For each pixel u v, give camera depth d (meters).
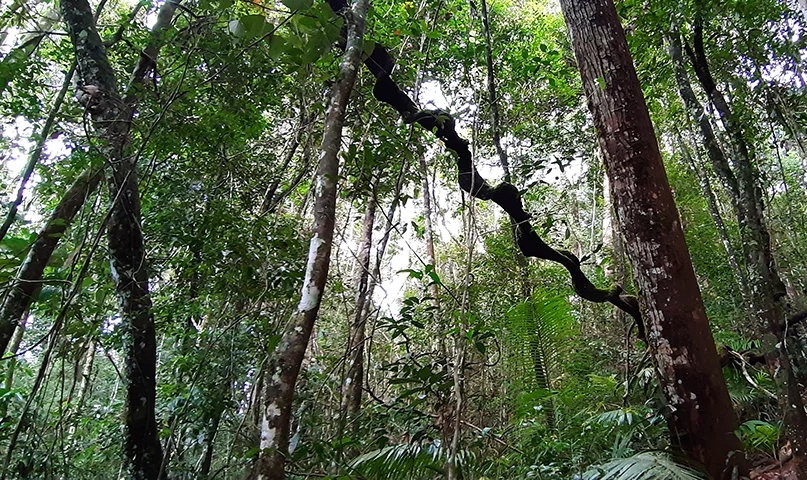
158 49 4.38
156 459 3.59
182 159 4.85
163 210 4.61
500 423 4.97
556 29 8.38
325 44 2.93
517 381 4.66
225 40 4.09
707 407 2.93
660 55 6.22
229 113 4.35
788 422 3.00
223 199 4.79
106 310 4.41
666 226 3.21
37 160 3.80
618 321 8.46
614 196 3.42
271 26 2.94
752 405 4.85
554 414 4.32
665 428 3.50
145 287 3.77
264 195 5.83
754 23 4.77
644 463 2.75
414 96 5.04
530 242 4.95
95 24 4.04
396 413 3.54
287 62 3.43
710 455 2.87
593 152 7.70
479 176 4.90
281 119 6.07
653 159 3.35
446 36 6.23
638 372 4.71
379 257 5.70
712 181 8.36
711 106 5.46
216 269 4.48
